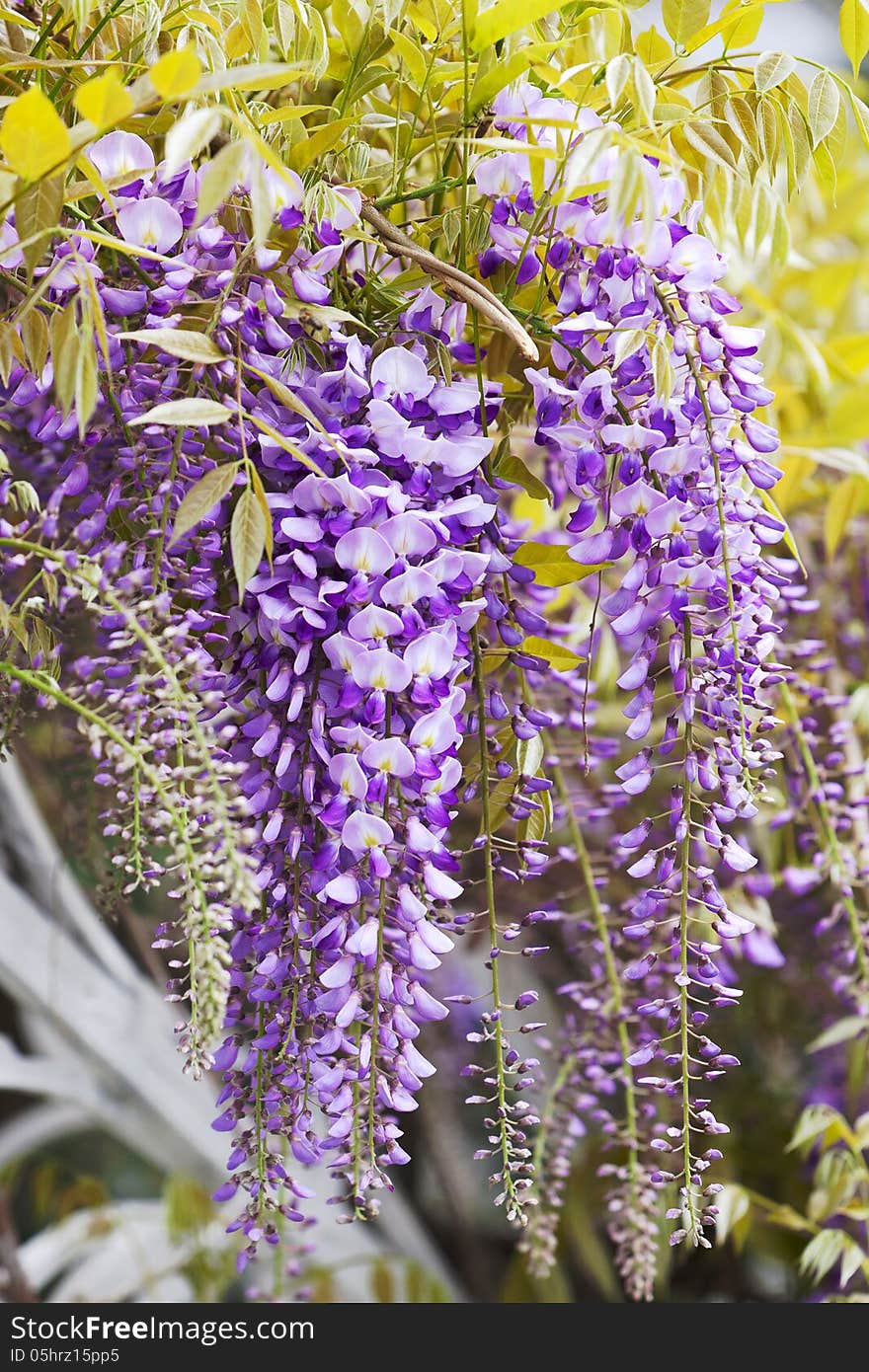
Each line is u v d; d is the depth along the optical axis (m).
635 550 0.99
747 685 0.99
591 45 1.09
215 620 0.99
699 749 1.00
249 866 0.96
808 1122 1.31
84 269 0.95
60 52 1.03
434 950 0.97
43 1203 2.11
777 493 1.37
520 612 1.03
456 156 1.06
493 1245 2.23
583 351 1.01
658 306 0.99
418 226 1.05
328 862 0.98
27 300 0.96
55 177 0.94
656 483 0.99
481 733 1.03
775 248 1.12
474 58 1.03
